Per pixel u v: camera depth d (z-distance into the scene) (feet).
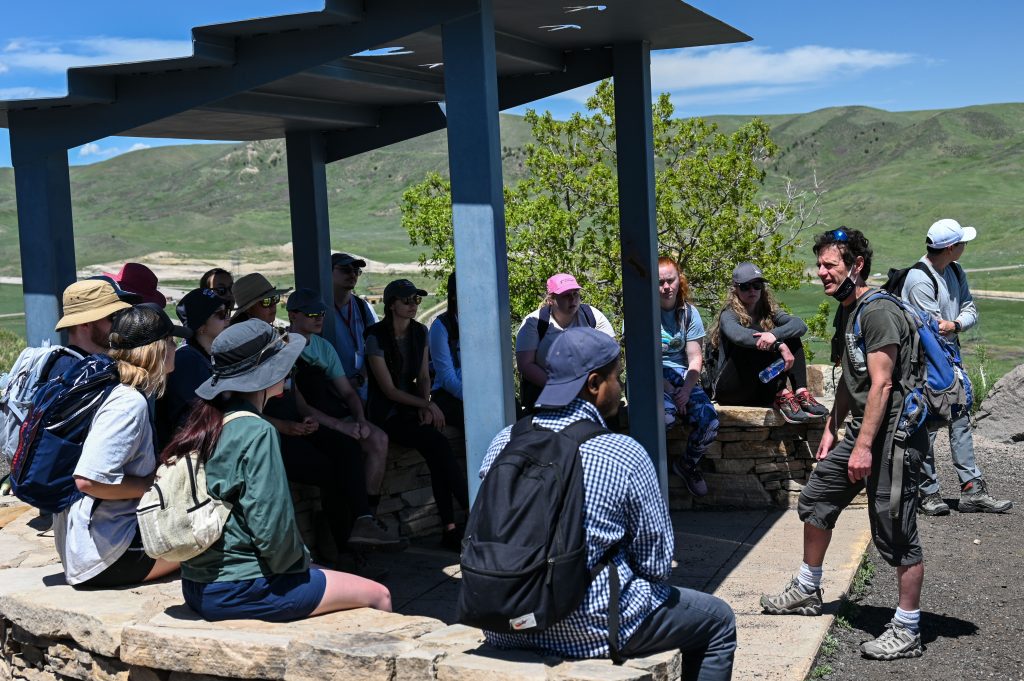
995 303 219.61
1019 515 23.95
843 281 15.69
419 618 12.56
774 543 21.50
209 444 11.75
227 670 11.80
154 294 20.08
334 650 11.16
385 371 20.17
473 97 13.93
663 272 22.91
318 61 15.02
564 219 45.57
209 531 11.84
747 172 47.26
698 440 23.20
